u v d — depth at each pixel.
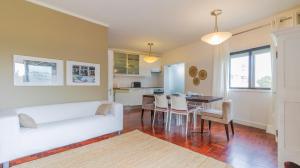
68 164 2.25
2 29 2.68
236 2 3.01
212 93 5.16
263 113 3.90
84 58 3.72
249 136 3.41
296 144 1.85
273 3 3.04
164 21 3.92
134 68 7.13
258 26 3.95
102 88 4.07
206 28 4.39
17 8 2.82
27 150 2.29
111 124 3.32
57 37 3.29
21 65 2.87
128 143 3.01
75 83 3.58
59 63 3.33
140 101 7.02
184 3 3.05
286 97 1.91
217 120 3.32
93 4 3.12
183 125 4.28
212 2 3.01
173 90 7.46
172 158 2.43
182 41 5.71
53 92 3.26
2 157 2.08
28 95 2.96
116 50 6.68
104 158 2.43
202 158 2.44
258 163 2.30
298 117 1.84
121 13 3.49
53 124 2.66
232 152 2.65
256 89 4.08
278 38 1.95
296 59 1.85
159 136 3.41
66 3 3.08
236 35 4.51
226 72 4.68
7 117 2.13
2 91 2.69
